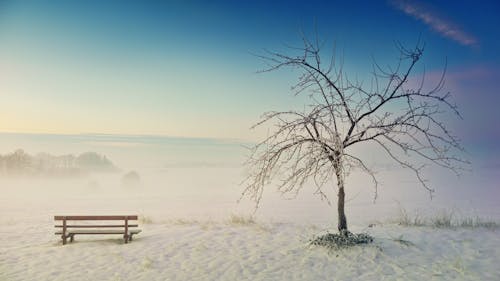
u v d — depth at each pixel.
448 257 8.22
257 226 12.46
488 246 8.98
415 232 10.66
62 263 8.52
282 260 8.38
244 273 7.62
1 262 8.65
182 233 11.61
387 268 7.64
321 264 8.01
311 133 9.44
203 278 7.39
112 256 8.99
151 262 8.41
